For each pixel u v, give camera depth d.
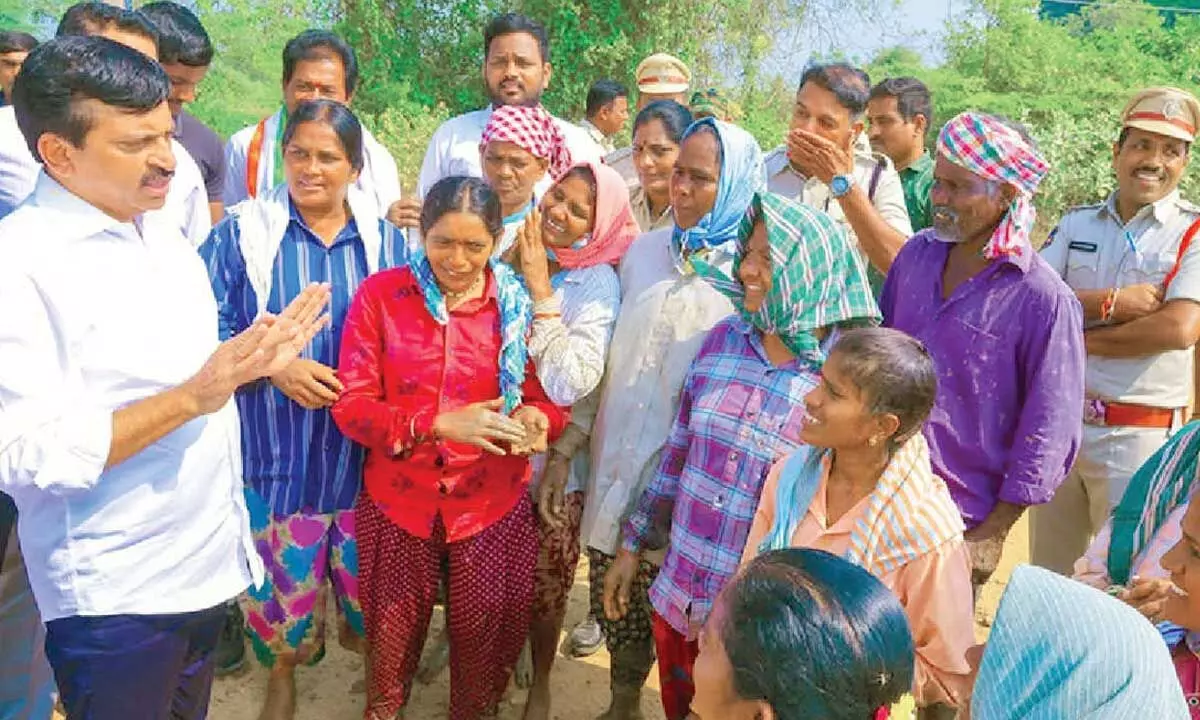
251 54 11.68
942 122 14.77
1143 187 3.87
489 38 4.62
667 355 3.22
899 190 4.36
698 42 13.59
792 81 14.46
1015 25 15.10
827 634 1.34
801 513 2.54
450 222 2.93
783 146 4.54
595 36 13.25
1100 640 1.28
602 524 3.30
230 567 2.73
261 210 3.24
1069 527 4.26
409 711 3.82
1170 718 1.25
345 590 3.42
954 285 3.05
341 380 3.12
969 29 15.44
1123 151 3.91
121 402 2.40
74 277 2.31
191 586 2.59
